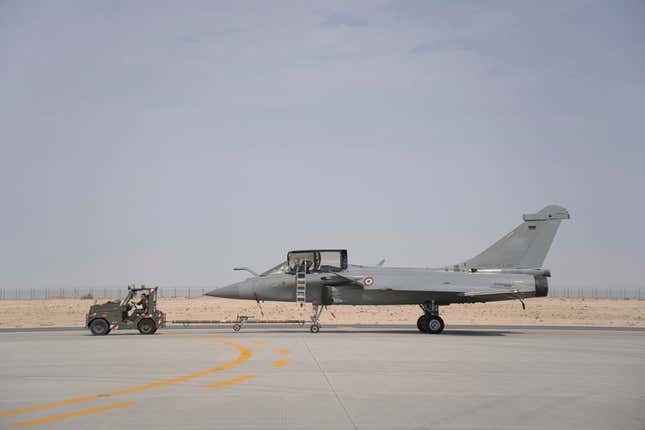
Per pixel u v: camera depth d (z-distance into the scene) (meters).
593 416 10.66
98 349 20.80
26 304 82.38
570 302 90.69
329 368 16.08
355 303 29.81
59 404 11.54
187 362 17.33
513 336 27.08
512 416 10.62
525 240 30.34
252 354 19.20
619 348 21.62
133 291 28.39
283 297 30.50
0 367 16.42
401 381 14.05
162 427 9.82
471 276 29.38
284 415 10.62
